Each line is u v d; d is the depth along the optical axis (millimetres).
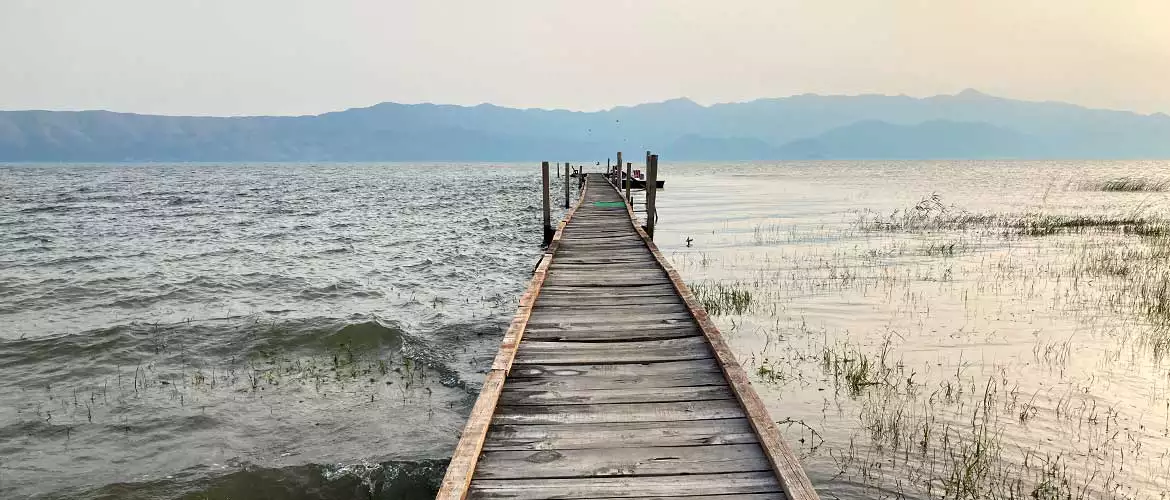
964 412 5480
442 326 9234
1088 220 20094
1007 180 58344
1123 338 7562
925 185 49781
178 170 139375
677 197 36156
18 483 4895
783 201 32312
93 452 5383
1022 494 4215
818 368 6691
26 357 7781
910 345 7445
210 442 5551
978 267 12336
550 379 4965
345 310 10211
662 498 3295
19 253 16781
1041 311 8898
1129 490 4242
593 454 3760
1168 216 21984
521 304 6926
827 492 4262
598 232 14180
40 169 147000
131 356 7840
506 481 3467
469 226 23281
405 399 6461
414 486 4855
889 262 13078
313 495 4750
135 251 17172
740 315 8984
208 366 7500
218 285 12352
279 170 139750
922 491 4273
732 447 3838
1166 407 5539
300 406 6297
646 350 5645
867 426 5246
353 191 48906
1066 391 5922
